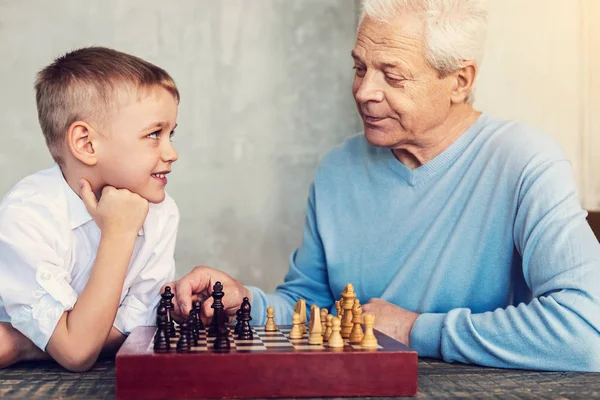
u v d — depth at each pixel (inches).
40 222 65.0
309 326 56.4
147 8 146.0
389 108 75.2
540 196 70.9
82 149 68.2
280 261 149.9
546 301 64.6
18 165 142.0
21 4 142.3
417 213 80.7
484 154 78.3
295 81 150.4
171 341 55.8
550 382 57.7
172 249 77.9
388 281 81.6
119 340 71.3
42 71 71.8
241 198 149.1
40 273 61.7
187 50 147.3
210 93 148.2
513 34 117.8
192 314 59.9
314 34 150.8
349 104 151.5
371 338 53.8
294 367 50.3
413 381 51.3
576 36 117.3
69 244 67.3
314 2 150.7
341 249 85.6
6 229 63.4
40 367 64.2
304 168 150.6
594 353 62.2
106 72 67.8
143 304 73.5
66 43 143.4
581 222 69.2
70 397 50.9
